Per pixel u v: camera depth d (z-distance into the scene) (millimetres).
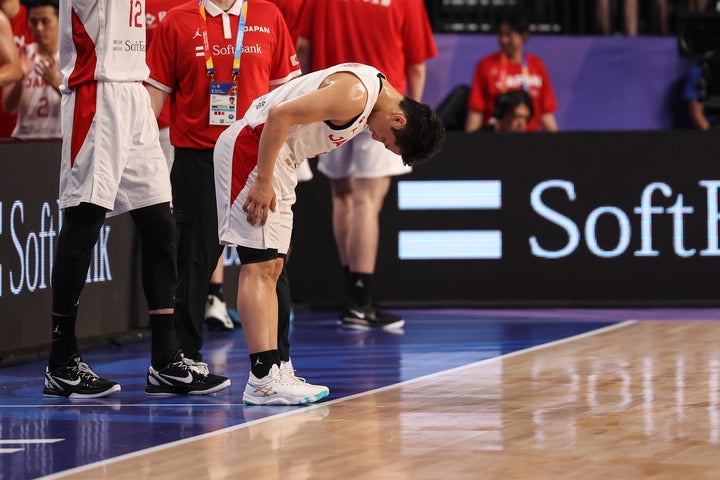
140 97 13898
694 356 16453
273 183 13086
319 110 12453
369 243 19922
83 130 13617
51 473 10320
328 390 13594
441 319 20922
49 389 14180
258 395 13352
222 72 14695
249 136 13062
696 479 9953
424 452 10961
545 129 25344
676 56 25938
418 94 20859
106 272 18453
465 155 22031
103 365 16594
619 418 12406
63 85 13805
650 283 22094
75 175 13641
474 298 22172
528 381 14656
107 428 12180
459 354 17000
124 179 13898
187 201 14836
